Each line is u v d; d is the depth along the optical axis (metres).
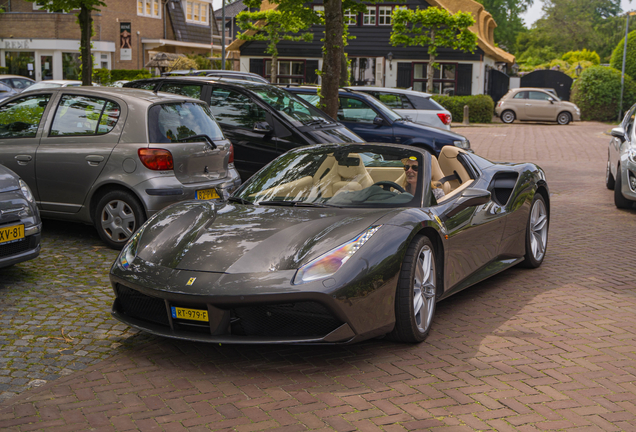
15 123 6.88
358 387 3.50
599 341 4.26
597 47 92.81
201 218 4.34
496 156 17.17
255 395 3.40
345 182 4.64
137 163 6.25
